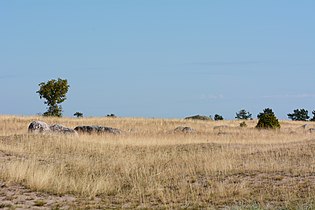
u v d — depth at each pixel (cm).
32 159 2522
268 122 5312
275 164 2394
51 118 5888
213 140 3775
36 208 1695
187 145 3278
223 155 2759
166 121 6156
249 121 7281
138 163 2602
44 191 1945
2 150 2775
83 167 2441
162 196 1808
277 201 1734
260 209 1573
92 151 3019
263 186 1973
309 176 2127
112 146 3203
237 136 4138
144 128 5253
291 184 1991
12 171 2091
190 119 6631
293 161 2536
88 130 4088
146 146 3284
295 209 1584
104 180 2103
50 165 2419
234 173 2234
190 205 1708
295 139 3888
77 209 1675
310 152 2769
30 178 2028
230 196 1827
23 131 4209
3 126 4812
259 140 3772
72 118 6162
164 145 3328
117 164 2548
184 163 2558
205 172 2273
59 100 6981
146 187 2023
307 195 1791
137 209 1658
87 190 1952
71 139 3319
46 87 6925
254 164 2420
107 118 6228
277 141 3712
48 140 3216
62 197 1880
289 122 7294
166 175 2238
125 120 6053
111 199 1845
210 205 1702
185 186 1998
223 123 6531
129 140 3519
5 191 1922
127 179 2197
